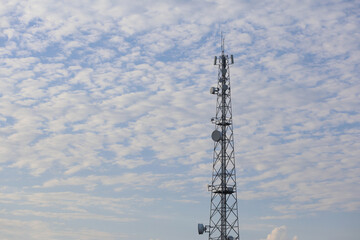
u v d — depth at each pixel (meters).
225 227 161.38
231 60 171.75
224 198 163.25
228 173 164.12
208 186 165.62
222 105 168.88
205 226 162.62
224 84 169.75
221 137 163.50
